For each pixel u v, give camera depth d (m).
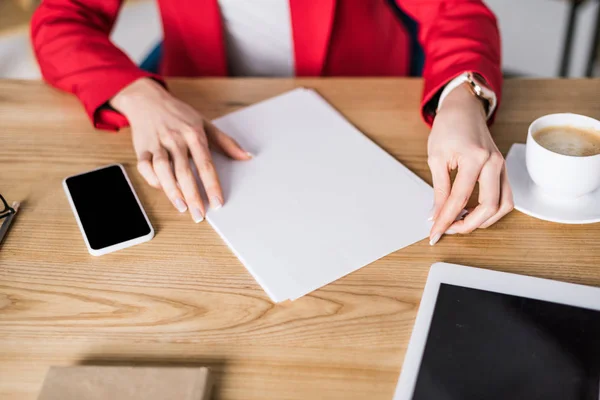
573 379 0.46
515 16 2.09
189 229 0.64
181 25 1.09
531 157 0.63
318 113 0.82
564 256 0.59
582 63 2.01
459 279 0.56
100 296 0.56
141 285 0.57
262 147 0.76
